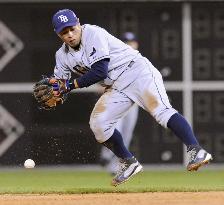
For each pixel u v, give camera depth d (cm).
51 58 4197
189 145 2473
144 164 4238
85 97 4172
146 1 4191
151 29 4209
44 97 2497
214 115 4238
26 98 4206
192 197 2494
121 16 4197
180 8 4216
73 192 2772
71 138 4197
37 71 4200
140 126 4231
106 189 2852
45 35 4194
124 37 3962
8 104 4209
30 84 4203
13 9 4191
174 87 4231
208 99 4238
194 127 4234
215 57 4225
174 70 4231
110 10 4191
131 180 3562
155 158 4241
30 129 4206
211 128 4234
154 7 4206
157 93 2506
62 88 2480
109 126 2577
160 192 2744
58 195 2669
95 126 2577
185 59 4225
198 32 4228
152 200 2400
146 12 4206
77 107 4175
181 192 2727
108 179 3675
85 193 2741
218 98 4238
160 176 3828
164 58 4222
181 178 3700
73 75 3381
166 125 2506
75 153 4206
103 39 2450
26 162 2762
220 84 4228
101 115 2553
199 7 4216
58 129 4191
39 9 4191
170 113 2495
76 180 3628
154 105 2505
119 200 2414
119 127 3738
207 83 4231
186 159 4238
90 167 4216
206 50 4228
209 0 4197
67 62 2519
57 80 2484
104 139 2616
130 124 3800
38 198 2541
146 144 4231
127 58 2514
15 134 4212
